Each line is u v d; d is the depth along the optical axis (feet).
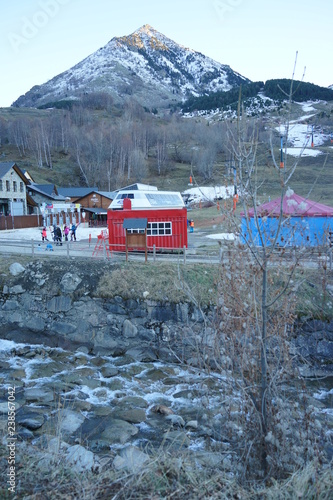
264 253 20.18
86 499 16.52
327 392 40.81
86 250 78.84
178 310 52.08
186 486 17.90
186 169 384.47
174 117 624.18
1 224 146.20
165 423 34.35
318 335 46.29
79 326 54.70
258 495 17.49
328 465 19.51
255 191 19.74
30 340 56.08
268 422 20.35
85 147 398.01
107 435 31.73
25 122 427.74
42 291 58.03
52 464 20.38
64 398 38.70
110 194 234.38
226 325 22.08
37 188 214.07
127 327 52.90
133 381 44.16
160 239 75.72
